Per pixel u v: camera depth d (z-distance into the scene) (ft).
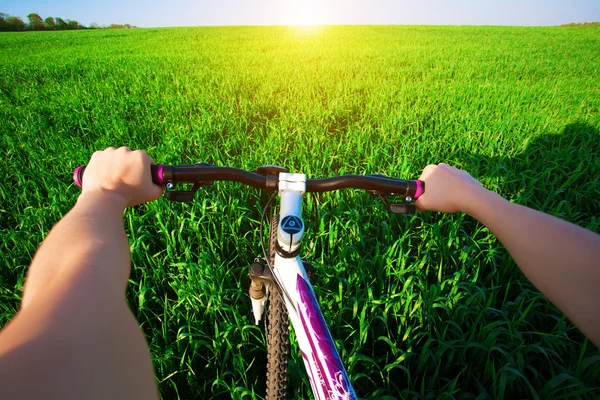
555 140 16.67
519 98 23.32
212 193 11.03
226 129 18.47
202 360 7.27
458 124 17.84
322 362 3.91
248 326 6.80
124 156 3.06
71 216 2.39
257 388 6.72
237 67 39.19
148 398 1.41
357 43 69.51
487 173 12.89
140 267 8.52
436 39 76.07
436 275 8.91
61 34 115.75
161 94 26.50
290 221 3.60
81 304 1.50
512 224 2.61
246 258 9.43
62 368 1.14
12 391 0.97
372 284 8.70
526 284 8.36
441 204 3.34
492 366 5.91
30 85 32.04
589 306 2.10
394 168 13.03
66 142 16.37
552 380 5.64
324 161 13.70
